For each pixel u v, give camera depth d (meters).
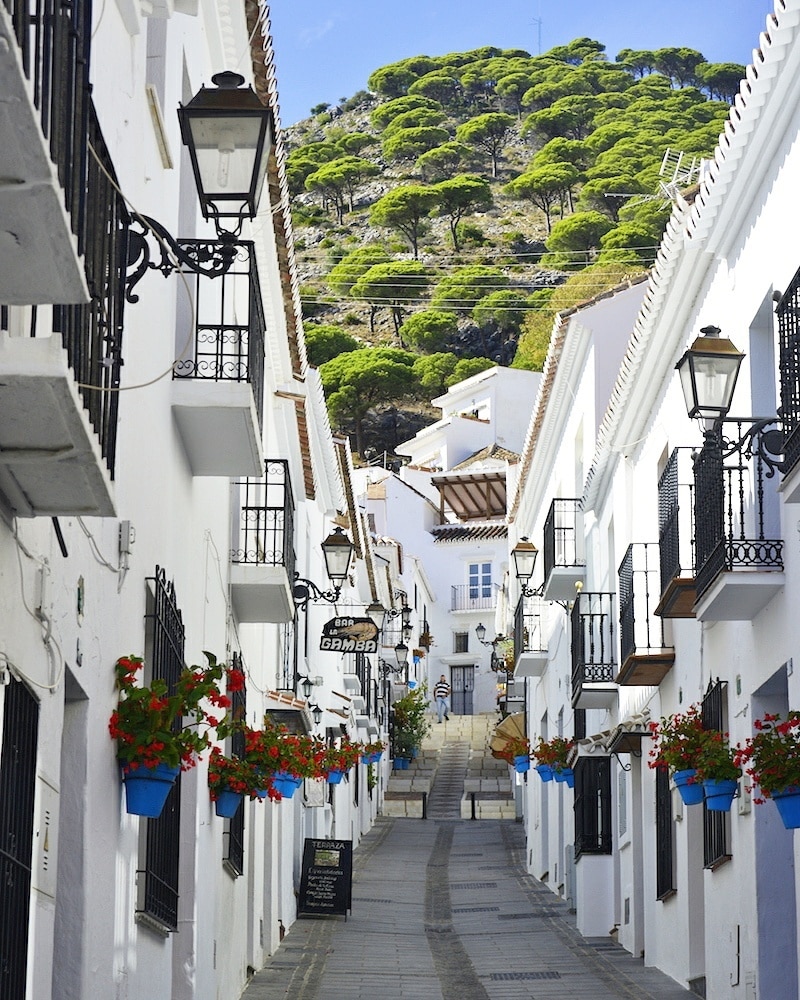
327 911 22.39
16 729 5.64
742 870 12.18
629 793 18.89
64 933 7.05
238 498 14.84
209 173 7.02
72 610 6.77
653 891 17.33
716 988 13.41
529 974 16.78
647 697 17.38
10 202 4.04
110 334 5.93
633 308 21.44
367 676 36.31
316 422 21.64
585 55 139.75
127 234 6.29
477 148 123.50
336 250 112.88
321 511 26.75
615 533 19.17
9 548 5.56
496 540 65.19
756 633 11.85
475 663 64.75
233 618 14.62
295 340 17.45
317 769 14.07
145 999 9.09
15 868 5.60
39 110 4.46
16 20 4.07
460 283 98.81
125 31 8.07
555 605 26.16
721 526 11.54
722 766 11.86
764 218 11.66
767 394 12.10
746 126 11.09
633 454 18.17
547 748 23.14
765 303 11.75
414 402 92.44
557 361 22.75
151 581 9.19
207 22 12.13
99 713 7.55
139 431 8.69
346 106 147.75
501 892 26.62
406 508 67.12
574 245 96.62
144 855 9.32
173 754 8.02
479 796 46.22
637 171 101.56
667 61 134.62
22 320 5.65
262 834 17.56
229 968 14.02
